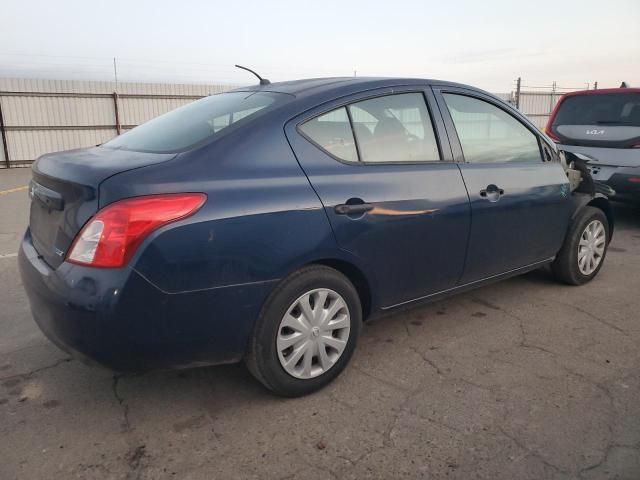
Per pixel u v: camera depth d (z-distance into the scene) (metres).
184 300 2.26
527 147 3.86
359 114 2.92
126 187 2.17
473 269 3.45
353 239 2.73
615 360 3.13
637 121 6.47
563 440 2.36
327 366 2.78
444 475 2.15
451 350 3.27
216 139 2.50
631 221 7.25
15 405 2.68
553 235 4.03
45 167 2.64
